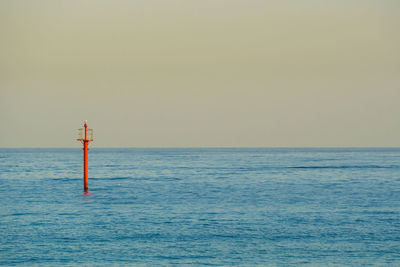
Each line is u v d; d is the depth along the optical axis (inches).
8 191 5723.4
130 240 3048.7
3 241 3024.1
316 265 2559.1
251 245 2925.7
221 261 2618.1
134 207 4375.0
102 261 2623.0
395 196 5182.1
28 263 2593.5
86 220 3705.7
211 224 3533.5
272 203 4633.4
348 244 2942.9
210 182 6939.0
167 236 3149.6
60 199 4970.5
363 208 4276.6
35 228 3400.6
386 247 2874.0
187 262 2603.3
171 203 4648.1
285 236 3142.2
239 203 4638.3
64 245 2933.1
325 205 4480.8
